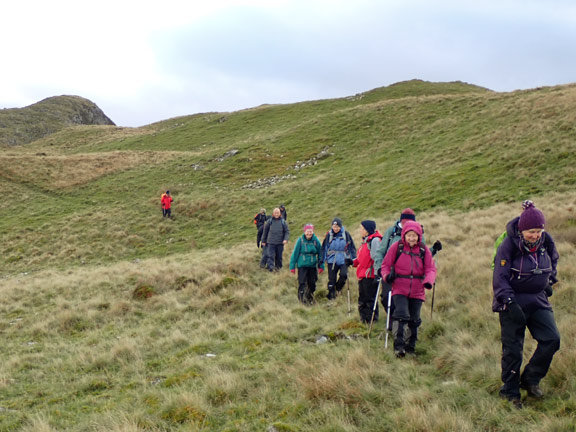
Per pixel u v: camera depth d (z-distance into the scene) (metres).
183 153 47.53
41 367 7.91
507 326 4.62
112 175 40.69
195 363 6.92
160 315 10.88
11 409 6.16
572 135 23.86
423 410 4.38
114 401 5.95
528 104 33.09
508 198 19.02
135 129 81.50
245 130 59.88
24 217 30.95
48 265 22.92
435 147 31.53
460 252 12.29
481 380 5.09
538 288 4.54
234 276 13.91
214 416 5.01
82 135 78.81
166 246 24.91
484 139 28.58
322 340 7.32
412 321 6.23
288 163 37.91
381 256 6.78
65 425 5.36
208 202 30.92
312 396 5.08
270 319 9.11
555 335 4.41
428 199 22.20
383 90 70.44
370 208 23.53
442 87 70.06
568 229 12.41
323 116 48.25
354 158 35.44
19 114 127.00
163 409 5.21
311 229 10.45
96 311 11.43
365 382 5.14
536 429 3.93
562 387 4.60
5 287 16.19
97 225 28.53
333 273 10.12
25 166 41.59
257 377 6.01
